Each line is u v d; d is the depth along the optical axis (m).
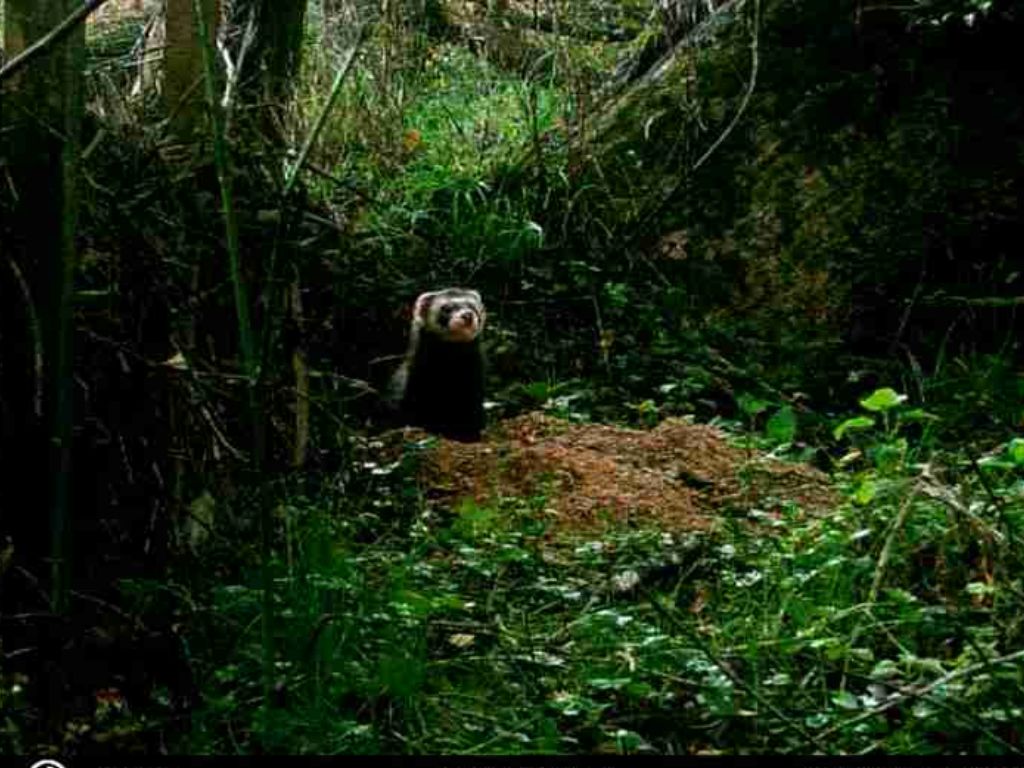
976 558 4.79
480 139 9.98
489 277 8.57
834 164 8.85
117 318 4.51
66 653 3.99
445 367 7.26
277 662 4.25
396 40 10.09
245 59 6.68
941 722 3.95
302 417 5.57
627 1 11.73
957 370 7.51
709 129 9.28
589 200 9.20
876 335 8.19
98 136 4.54
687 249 8.84
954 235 8.33
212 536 4.78
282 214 4.22
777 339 8.32
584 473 6.07
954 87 8.87
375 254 7.79
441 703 4.22
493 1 12.12
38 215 3.97
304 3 6.96
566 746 4.06
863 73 9.09
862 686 4.32
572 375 8.03
